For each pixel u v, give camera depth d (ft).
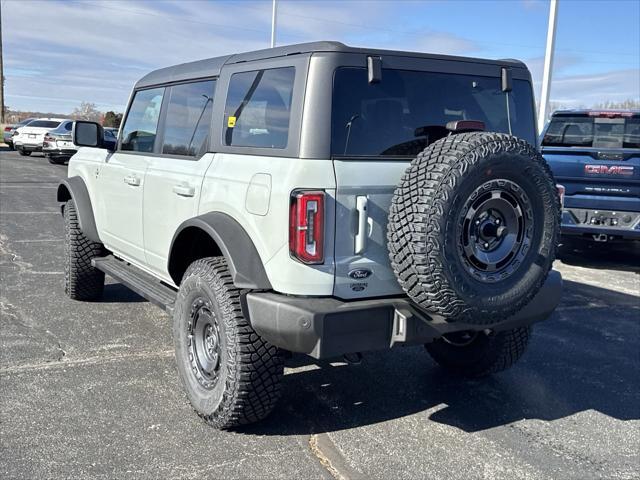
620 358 17.26
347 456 11.30
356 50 10.98
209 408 11.78
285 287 10.50
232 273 10.95
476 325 11.27
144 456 10.91
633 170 26.40
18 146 89.66
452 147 10.18
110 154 17.67
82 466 10.49
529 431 12.67
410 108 11.68
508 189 10.50
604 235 27.50
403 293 11.24
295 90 10.80
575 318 21.11
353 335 10.39
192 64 14.84
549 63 48.65
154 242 14.96
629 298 23.98
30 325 17.70
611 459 11.64
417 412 13.33
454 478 10.70
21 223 35.42
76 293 19.81
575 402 14.20
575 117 29.63
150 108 16.22
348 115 10.83
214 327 11.98
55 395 13.21
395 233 10.27
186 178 13.32
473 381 15.21
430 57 12.00
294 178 10.25
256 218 10.99
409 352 17.10
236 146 12.21
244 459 10.99
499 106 13.07
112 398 13.19
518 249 10.88
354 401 13.75
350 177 10.46
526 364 16.61
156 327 17.94
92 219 18.65
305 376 15.07
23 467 10.37
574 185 27.78
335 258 10.50
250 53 12.52
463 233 10.18
